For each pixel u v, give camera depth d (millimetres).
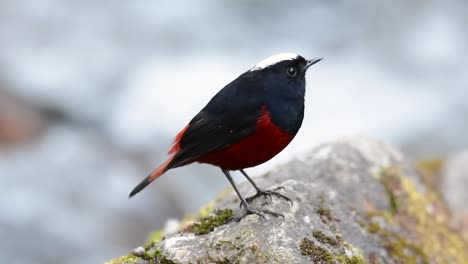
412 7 19656
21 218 13898
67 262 13398
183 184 15609
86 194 14852
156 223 14680
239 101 7664
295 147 16359
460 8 19500
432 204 9305
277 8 19859
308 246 6949
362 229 8164
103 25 19328
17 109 16891
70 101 17484
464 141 16891
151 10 19656
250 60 18609
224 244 6930
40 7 19562
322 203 7855
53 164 15625
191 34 19203
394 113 17406
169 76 18047
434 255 8422
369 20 19578
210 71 18125
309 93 17734
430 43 18938
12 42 18781
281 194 7594
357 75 18234
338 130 16766
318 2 20031
